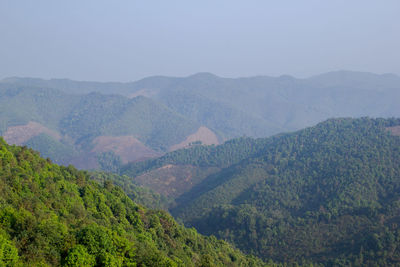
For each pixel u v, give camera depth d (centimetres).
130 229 7400
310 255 13288
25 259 4000
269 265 11488
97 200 7756
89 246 4512
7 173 5925
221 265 8594
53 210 5744
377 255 11800
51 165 8225
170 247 7700
